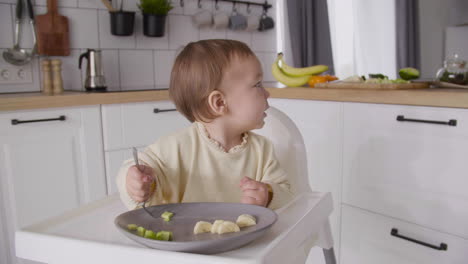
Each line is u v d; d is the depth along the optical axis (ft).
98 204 2.12
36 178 5.24
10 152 4.99
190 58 2.33
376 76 5.46
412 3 8.96
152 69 7.84
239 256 1.37
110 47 7.27
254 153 2.63
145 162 2.29
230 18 8.37
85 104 5.52
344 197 5.05
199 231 1.60
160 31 7.37
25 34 6.32
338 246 5.21
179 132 2.55
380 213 4.69
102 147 5.80
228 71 2.28
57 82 6.27
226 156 2.50
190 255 1.32
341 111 4.92
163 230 1.66
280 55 5.97
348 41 9.47
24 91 6.42
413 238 4.41
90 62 6.44
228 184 2.55
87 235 1.65
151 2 7.11
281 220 1.77
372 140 4.65
